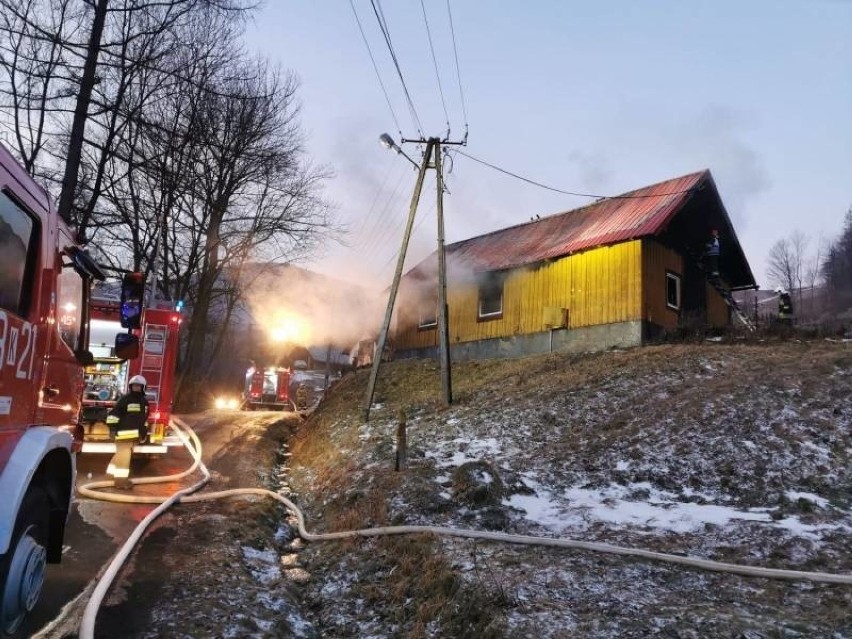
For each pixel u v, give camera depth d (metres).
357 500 8.34
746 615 4.66
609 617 4.62
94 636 4.30
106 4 14.45
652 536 6.71
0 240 3.42
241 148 25.88
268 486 10.72
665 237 17.53
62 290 4.66
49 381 4.34
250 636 4.56
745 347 14.04
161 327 12.48
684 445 9.48
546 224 21.66
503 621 4.54
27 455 3.63
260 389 28.75
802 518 7.23
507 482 8.42
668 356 13.70
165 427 12.39
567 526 7.20
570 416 11.41
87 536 6.81
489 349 19.94
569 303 17.67
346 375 25.78
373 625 5.20
